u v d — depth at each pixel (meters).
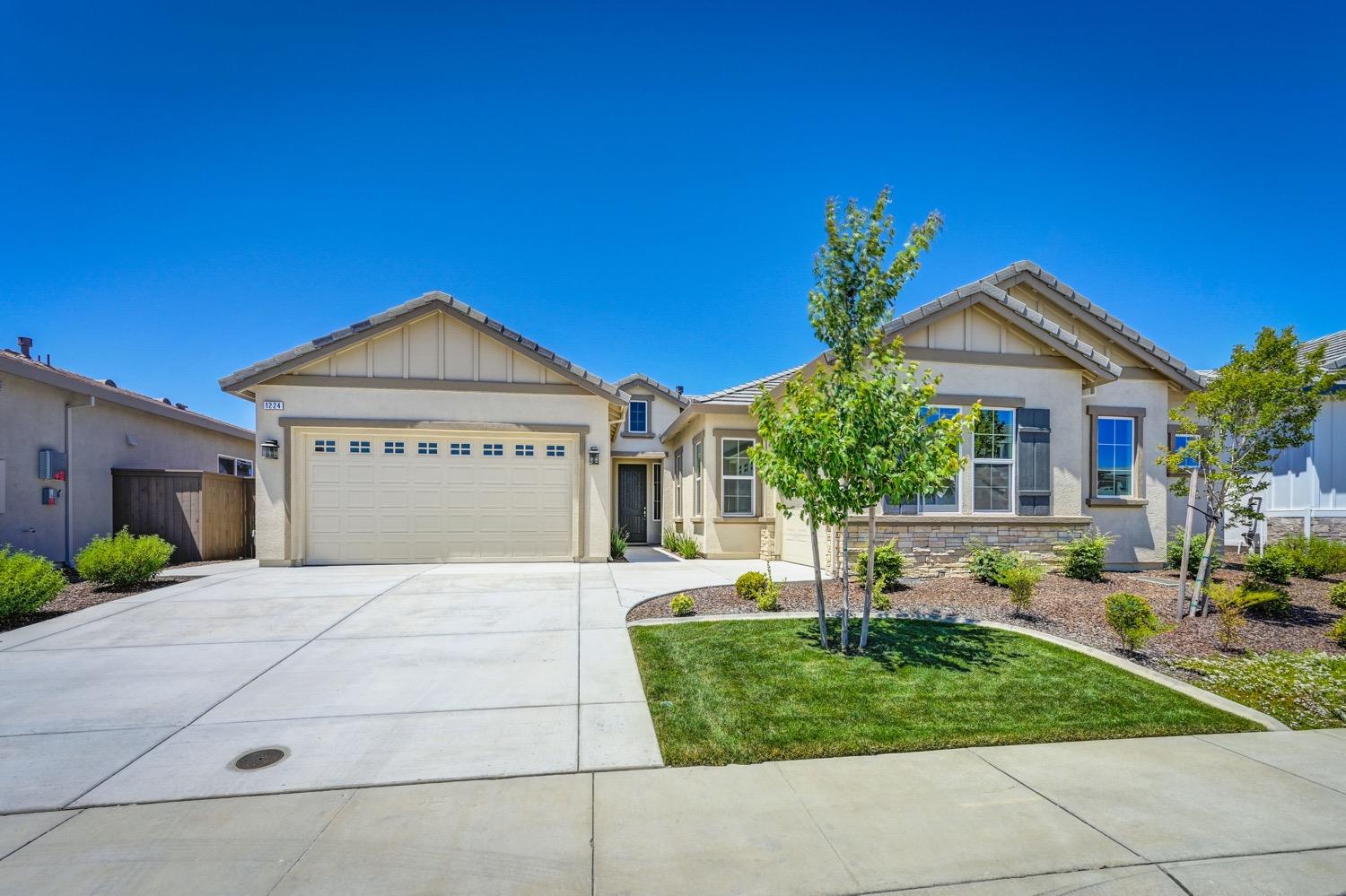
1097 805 3.87
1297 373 7.88
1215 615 8.32
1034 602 8.94
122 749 4.55
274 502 12.32
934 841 3.48
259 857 3.31
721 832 3.56
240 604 8.97
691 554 15.35
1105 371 11.70
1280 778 4.24
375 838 3.50
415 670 6.26
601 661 6.52
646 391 22.62
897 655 6.65
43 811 3.75
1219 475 8.20
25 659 6.57
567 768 4.32
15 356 12.85
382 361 12.70
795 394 6.92
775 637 7.29
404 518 12.84
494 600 9.24
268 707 5.34
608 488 13.30
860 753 4.57
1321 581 10.60
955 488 11.72
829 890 3.08
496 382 12.99
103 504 13.88
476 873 3.20
